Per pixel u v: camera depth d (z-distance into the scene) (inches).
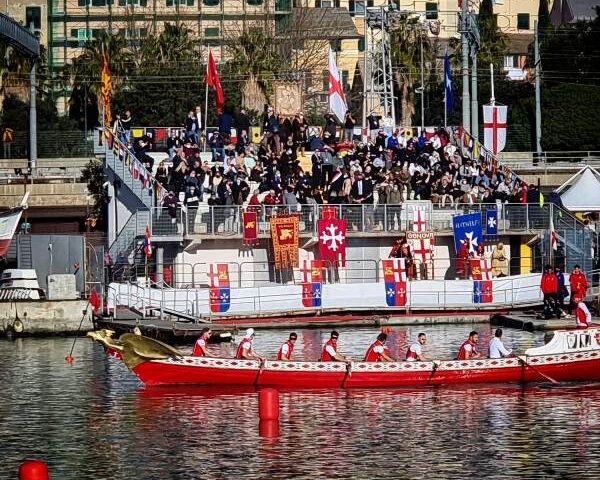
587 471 2758.4
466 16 6373.0
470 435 3070.9
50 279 4763.8
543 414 3292.3
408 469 2780.5
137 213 5137.8
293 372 3624.5
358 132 6058.1
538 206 5329.7
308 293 5039.4
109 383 3750.0
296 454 2906.0
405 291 5088.6
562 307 4891.7
